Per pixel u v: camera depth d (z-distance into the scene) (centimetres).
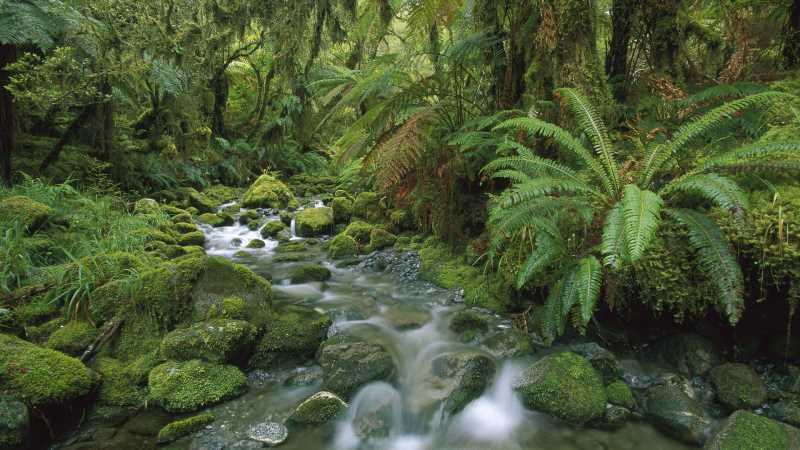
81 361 284
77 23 541
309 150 1534
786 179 278
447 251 488
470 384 272
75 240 457
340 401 259
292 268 523
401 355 315
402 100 443
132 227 543
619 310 306
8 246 376
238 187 1169
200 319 313
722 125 329
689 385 268
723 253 226
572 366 267
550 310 279
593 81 369
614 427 242
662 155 277
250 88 1480
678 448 226
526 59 416
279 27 852
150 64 695
